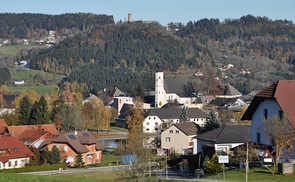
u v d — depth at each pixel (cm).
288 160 5619
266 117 6031
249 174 5172
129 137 10581
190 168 7312
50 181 4403
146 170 5191
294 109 5650
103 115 16125
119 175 5478
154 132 15725
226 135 7825
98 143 10112
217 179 5100
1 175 4925
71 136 9812
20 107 14650
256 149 5919
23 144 9244
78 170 8556
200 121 15700
